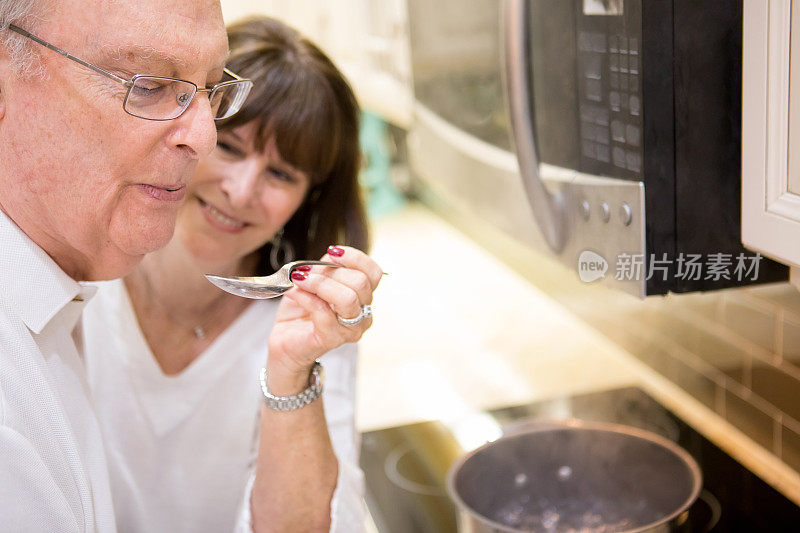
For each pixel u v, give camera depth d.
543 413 1.63
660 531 1.00
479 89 1.26
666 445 1.19
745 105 0.82
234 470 1.15
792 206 0.78
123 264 0.77
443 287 2.34
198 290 1.11
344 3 2.14
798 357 1.29
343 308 0.80
